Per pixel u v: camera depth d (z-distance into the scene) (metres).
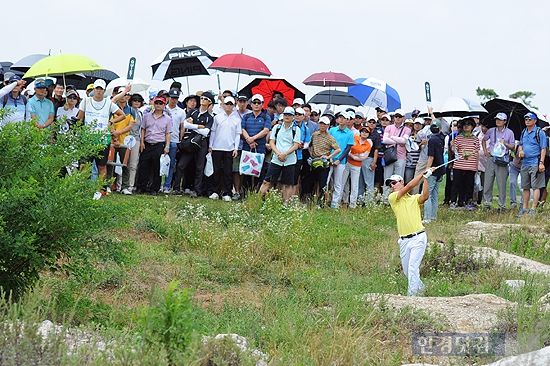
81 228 7.47
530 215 17.59
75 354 5.55
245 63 17.27
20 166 7.67
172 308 5.87
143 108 16.36
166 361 5.44
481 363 7.21
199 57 18.06
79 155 8.01
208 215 13.95
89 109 13.98
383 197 17.14
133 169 15.30
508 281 10.87
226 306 8.80
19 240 7.07
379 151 17.61
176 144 15.98
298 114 15.98
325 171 16.48
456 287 10.78
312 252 12.68
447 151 18.94
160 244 11.77
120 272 9.62
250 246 11.94
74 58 14.22
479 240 14.46
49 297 7.75
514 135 19.91
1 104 12.99
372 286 10.53
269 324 8.22
